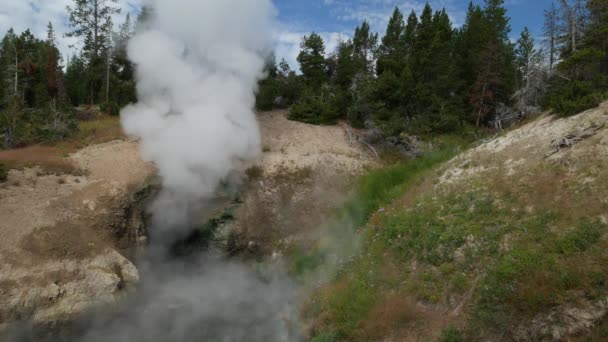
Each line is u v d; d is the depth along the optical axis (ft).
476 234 37.19
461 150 65.10
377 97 97.66
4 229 45.21
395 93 95.61
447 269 35.60
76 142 71.36
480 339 29.27
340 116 104.53
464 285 33.27
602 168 35.76
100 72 117.29
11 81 109.29
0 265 41.78
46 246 45.73
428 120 89.86
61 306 41.88
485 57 91.81
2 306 39.17
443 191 46.88
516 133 50.34
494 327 29.25
